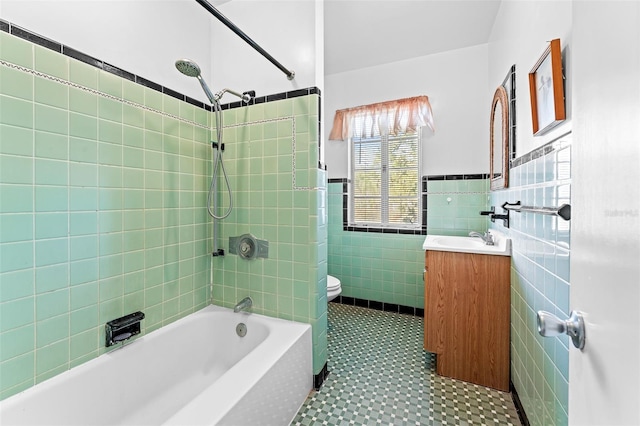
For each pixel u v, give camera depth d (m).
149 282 1.59
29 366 1.11
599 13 0.52
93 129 1.32
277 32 1.80
